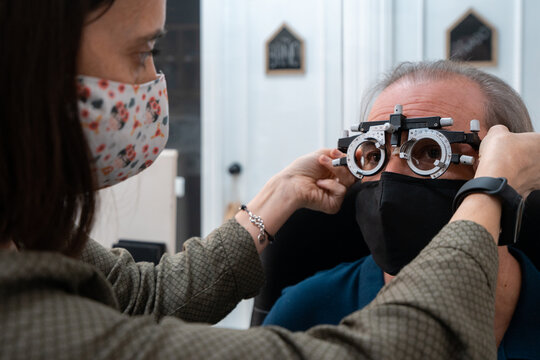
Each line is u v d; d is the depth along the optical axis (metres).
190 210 3.57
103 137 0.58
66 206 0.53
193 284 0.85
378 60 3.12
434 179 0.80
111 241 1.44
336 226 1.16
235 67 3.36
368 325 0.51
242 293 0.89
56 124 0.48
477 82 0.86
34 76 0.46
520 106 0.88
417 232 0.81
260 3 3.30
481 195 0.61
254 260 0.89
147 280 0.85
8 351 0.41
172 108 3.50
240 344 0.48
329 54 3.21
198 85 3.46
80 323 0.44
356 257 1.17
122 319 0.47
